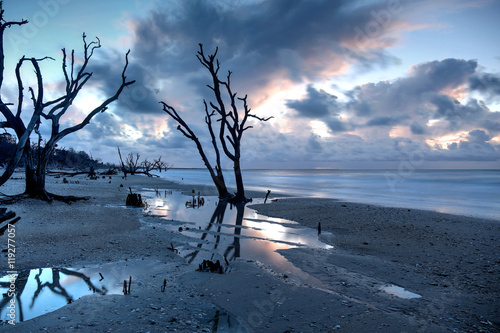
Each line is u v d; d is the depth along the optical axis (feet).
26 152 50.88
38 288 19.16
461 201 79.15
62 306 16.61
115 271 22.75
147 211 54.39
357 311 16.80
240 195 71.51
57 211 44.88
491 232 38.34
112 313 15.64
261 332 14.40
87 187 88.28
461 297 19.36
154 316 15.48
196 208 61.31
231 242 34.30
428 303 18.42
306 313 16.49
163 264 25.07
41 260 24.09
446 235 36.70
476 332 14.64
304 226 43.98
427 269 25.09
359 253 30.12
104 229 36.01
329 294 19.24
